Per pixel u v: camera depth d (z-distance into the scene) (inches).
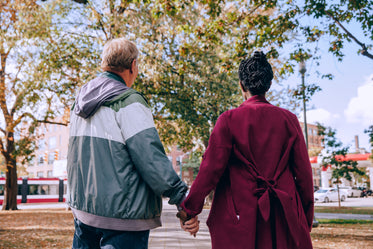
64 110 796.0
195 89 706.8
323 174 1603.1
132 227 64.8
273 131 73.7
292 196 70.6
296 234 67.5
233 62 376.8
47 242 312.5
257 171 71.1
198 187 71.1
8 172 929.5
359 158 1219.2
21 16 620.4
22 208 1021.8
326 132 524.7
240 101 746.8
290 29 366.6
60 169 1541.6
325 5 356.2
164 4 335.9
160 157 65.1
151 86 673.6
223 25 354.0
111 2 584.7
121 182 64.8
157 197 69.1
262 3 367.6
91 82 74.0
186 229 72.5
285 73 386.0
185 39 616.7
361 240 312.8
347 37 376.5
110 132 67.2
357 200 1418.6
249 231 67.2
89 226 67.3
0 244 300.4
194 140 918.4
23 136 849.5
